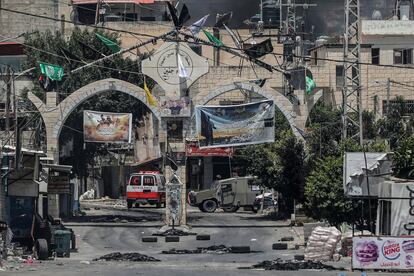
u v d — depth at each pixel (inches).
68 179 4060.0
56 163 4549.7
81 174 5949.8
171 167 4335.6
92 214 5462.6
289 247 3644.2
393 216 2856.8
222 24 5787.4
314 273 2549.2
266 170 4722.0
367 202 3334.2
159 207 6097.4
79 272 2532.0
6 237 3014.3
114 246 3735.2
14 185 3302.2
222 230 4399.6
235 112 4279.0
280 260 2945.4
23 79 6117.1
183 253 3417.8
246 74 6368.1
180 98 4328.3
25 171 3307.1
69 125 5826.8
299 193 4534.9
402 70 6796.3
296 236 4084.6
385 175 3011.8
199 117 4291.3
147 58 4355.3
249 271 2608.3
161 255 3344.0
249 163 4916.3
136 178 6008.9
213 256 3299.7
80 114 5792.3
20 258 2955.2
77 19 7337.6
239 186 5723.4
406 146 3063.5
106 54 5821.9
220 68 6279.5
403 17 7278.5
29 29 7308.1
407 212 2844.5
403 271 2620.6
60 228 3425.2
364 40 6909.5
